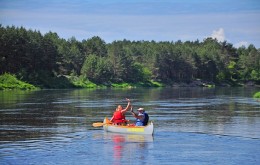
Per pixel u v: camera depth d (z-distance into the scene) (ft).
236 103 181.98
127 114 133.80
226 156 67.46
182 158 65.98
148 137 84.69
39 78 374.02
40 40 389.60
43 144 76.28
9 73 354.54
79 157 66.23
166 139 82.28
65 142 78.33
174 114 130.62
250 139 82.69
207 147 74.43
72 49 462.60
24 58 369.71
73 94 254.06
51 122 107.24
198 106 163.32
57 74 409.28
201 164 62.54
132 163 62.85
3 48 359.25
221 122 109.70
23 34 373.40
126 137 84.28
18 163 62.13
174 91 328.49
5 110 136.77
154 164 62.34
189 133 89.97
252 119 117.08
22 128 96.17
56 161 63.57
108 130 91.35
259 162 63.77
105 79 456.04
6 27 395.75
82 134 87.92
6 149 71.61
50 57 393.50
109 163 62.64
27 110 137.49
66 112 132.87
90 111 137.08
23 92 279.69
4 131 91.35
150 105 166.61
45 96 224.53
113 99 203.00
